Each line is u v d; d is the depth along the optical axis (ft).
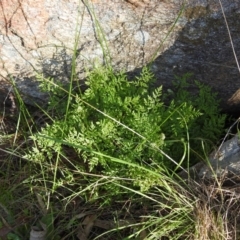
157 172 2.35
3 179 2.62
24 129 2.73
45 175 2.56
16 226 2.47
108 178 2.42
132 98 2.52
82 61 2.55
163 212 2.39
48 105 2.74
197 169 2.43
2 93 2.75
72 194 2.43
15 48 2.53
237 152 2.33
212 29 2.37
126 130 2.43
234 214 2.29
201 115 2.53
